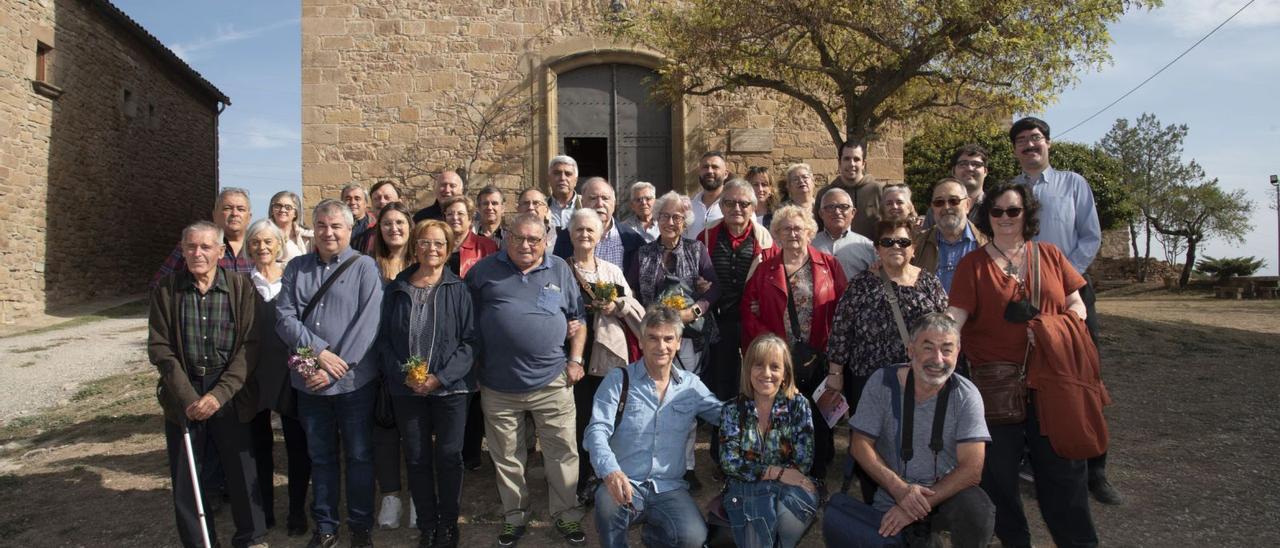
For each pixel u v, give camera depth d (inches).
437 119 475.8
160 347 147.3
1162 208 1299.2
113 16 628.7
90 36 607.8
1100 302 760.3
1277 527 149.9
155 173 733.3
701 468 198.8
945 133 471.5
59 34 565.3
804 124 503.2
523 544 161.6
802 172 213.6
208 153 874.8
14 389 309.6
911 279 154.9
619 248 197.8
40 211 542.9
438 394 152.6
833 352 156.3
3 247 501.7
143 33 678.5
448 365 151.7
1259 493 165.0
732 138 493.4
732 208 184.5
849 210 188.1
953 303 141.3
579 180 626.2
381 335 157.0
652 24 418.3
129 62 674.8
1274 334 343.9
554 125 484.4
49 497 190.1
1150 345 313.9
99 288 625.9
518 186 480.1
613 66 495.8
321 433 155.5
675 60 409.1
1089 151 981.8
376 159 471.2
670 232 179.9
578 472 164.6
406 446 155.1
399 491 169.6
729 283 185.3
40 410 275.9
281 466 210.8
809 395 172.2
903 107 441.7
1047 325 131.1
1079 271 173.3
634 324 171.0
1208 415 216.8
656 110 500.7
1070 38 331.3
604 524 138.3
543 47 484.4
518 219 157.9
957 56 357.7
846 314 155.7
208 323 150.1
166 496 189.8
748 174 243.6
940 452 130.0
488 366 157.4
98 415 259.8
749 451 137.0
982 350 138.3
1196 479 174.7
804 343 167.9
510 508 159.0
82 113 597.9
